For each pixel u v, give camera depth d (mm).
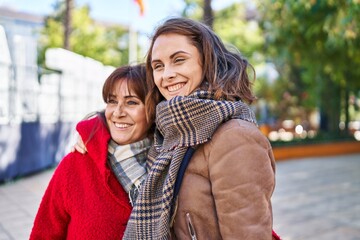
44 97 9086
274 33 10055
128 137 1662
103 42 21984
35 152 8453
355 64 11203
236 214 1253
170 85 1465
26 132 8039
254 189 1261
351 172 9539
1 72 7223
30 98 8328
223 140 1306
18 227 4668
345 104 16078
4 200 6023
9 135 7379
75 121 10836
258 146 1303
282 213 5445
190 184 1349
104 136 1622
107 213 1571
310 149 13258
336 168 10312
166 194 1318
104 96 1716
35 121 8461
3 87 7293
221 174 1282
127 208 1571
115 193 1586
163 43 1457
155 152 1550
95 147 1617
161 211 1323
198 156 1356
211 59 1450
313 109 19703
